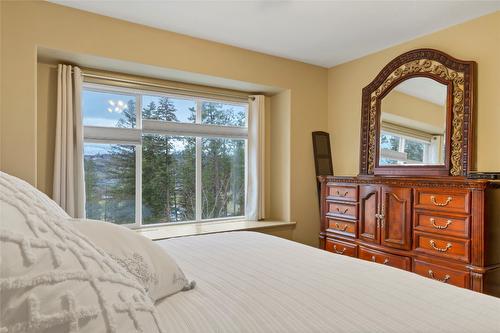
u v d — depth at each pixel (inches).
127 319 19.8
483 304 37.2
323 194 132.7
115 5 96.6
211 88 140.3
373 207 110.0
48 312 16.7
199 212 143.0
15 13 90.0
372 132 132.0
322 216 132.9
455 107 104.1
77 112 108.0
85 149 118.9
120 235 35.3
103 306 18.9
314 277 46.1
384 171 125.3
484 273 79.4
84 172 116.2
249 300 37.8
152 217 132.7
